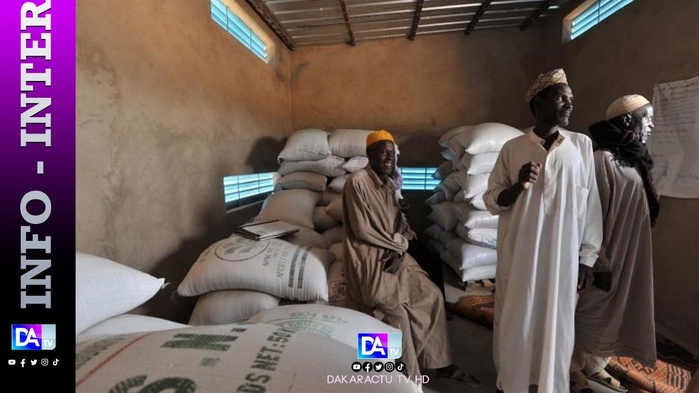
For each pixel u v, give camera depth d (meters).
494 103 3.21
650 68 1.89
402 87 3.32
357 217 1.48
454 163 2.52
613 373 1.47
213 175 1.98
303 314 1.04
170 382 0.45
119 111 1.26
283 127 3.25
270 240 1.62
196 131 1.80
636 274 1.30
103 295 0.85
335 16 2.81
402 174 3.44
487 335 1.88
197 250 1.82
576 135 1.20
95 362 0.49
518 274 1.20
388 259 1.48
